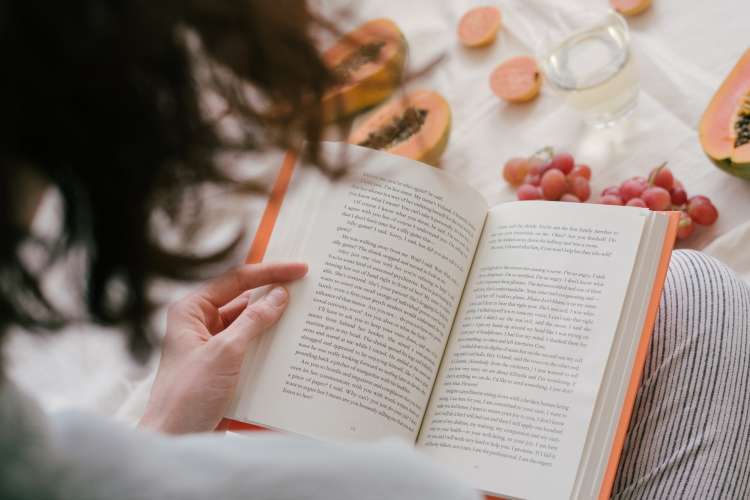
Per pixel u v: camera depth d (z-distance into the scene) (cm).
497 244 80
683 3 112
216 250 41
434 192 80
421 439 76
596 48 103
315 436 73
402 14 124
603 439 70
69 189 31
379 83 51
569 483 69
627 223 75
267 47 33
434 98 109
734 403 78
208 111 35
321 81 37
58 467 31
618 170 106
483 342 77
